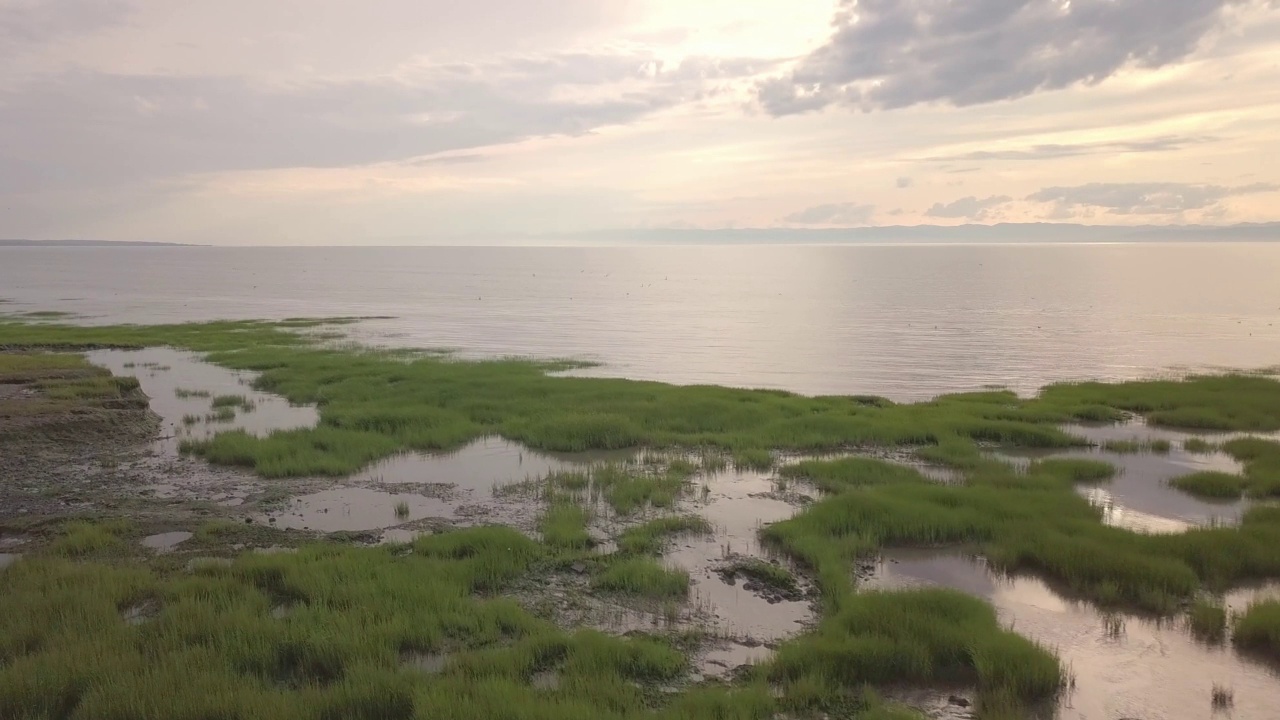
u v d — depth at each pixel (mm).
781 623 10461
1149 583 11492
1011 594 11578
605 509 15320
